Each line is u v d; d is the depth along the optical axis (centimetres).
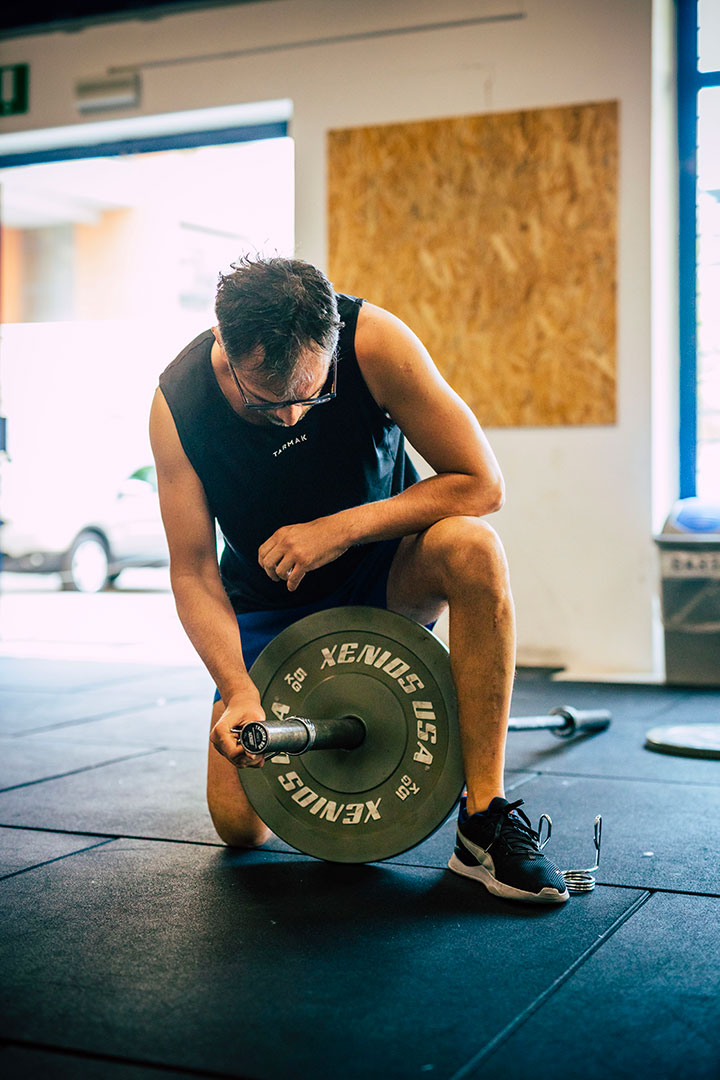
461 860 189
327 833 191
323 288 160
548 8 468
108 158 579
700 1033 130
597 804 245
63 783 272
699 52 487
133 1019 135
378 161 494
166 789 264
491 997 140
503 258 479
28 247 1170
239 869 197
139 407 912
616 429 468
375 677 188
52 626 685
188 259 885
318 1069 122
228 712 176
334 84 500
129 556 904
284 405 163
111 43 540
